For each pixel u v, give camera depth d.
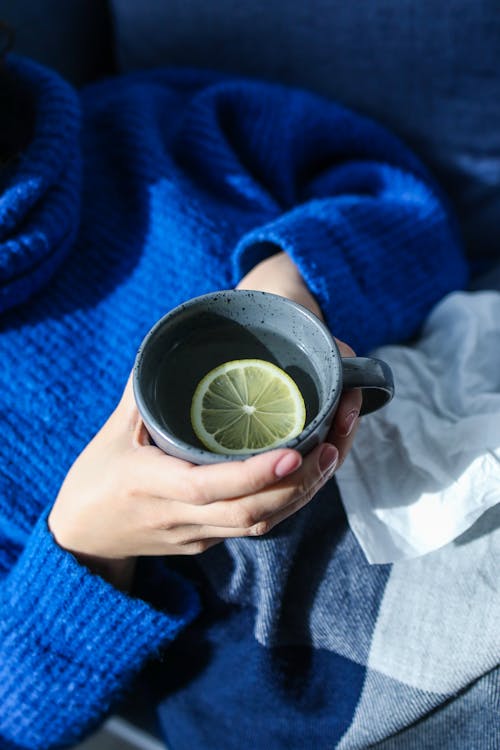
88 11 0.95
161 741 0.74
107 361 0.66
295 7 0.82
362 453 0.60
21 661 0.60
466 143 0.85
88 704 0.63
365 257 0.67
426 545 0.56
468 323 0.65
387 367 0.47
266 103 0.77
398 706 0.56
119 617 0.58
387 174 0.77
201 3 0.84
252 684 0.62
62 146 0.66
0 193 0.64
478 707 0.55
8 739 0.65
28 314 0.67
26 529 0.62
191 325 0.48
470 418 0.58
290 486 0.45
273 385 0.47
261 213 0.74
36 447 0.63
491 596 0.55
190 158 0.75
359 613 0.58
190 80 0.86
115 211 0.72
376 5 0.79
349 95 0.86
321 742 0.61
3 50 0.71
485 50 0.79
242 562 0.59
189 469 0.44
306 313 0.47
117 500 0.50
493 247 0.90
